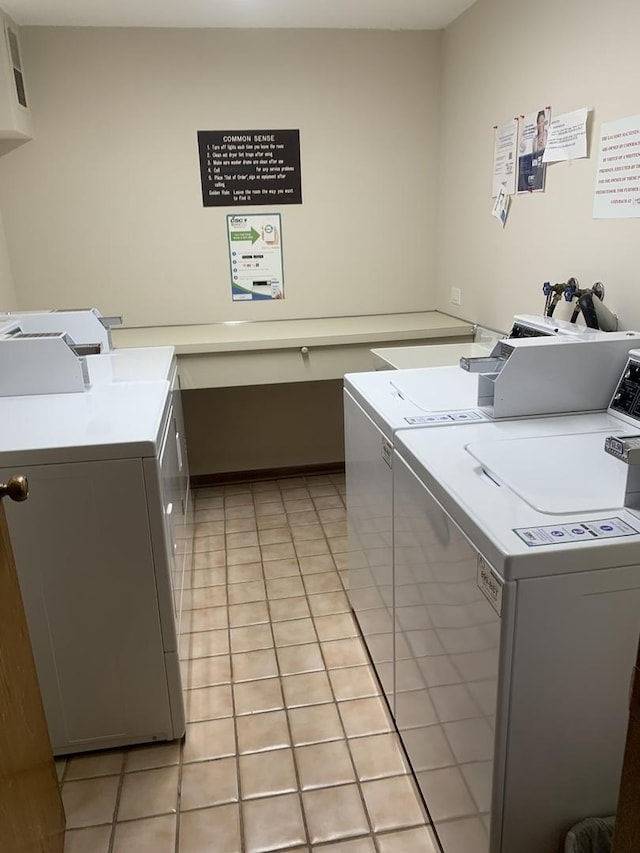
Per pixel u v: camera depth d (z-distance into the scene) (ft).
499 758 3.58
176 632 5.74
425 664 4.81
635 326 6.34
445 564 4.15
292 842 4.97
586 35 6.68
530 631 3.34
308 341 9.70
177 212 10.47
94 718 5.73
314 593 8.28
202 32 9.82
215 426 11.67
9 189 9.98
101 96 9.84
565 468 4.30
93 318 8.38
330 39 10.14
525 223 8.30
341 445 12.19
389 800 5.29
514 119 8.30
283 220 10.80
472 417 5.44
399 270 11.41
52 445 4.99
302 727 6.08
